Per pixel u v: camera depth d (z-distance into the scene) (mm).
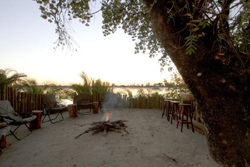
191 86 1397
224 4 938
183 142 3129
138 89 9219
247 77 1168
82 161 2393
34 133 3838
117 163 2314
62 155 2604
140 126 4406
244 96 1184
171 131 3889
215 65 1263
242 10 1040
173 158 2449
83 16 3219
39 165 2287
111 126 3977
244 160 1137
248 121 1162
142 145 3000
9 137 3527
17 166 2262
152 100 7781
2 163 2344
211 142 1359
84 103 6840
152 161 2363
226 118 1219
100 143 3127
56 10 2885
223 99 1224
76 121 5164
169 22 1388
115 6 3773
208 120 1331
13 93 4859
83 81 8562
